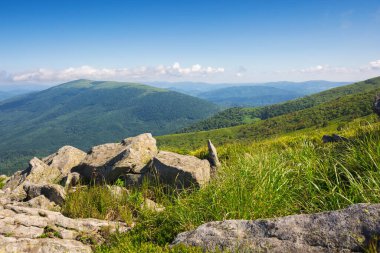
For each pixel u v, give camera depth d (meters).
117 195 10.82
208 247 5.30
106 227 8.09
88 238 7.54
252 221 5.51
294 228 4.96
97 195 10.84
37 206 10.23
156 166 12.68
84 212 9.87
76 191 11.33
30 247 6.68
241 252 4.93
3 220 7.50
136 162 13.91
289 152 10.02
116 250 6.34
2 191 12.44
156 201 11.18
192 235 5.71
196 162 12.89
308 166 7.73
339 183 6.62
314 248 4.53
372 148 7.44
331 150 9.41
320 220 4.88
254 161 8.91
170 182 12.05
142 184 12.63
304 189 7.38
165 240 6.63
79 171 15.28
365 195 5.87
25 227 7.42
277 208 6.79
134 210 9.73
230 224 5.64
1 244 6.59
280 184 7.40
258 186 7.18
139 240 6.79
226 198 7.03
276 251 4.72
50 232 7.44
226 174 8.73
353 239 4.38
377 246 4.14
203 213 7.18
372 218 4.50
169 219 7.44
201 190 8.28
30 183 11.92
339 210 4.90
